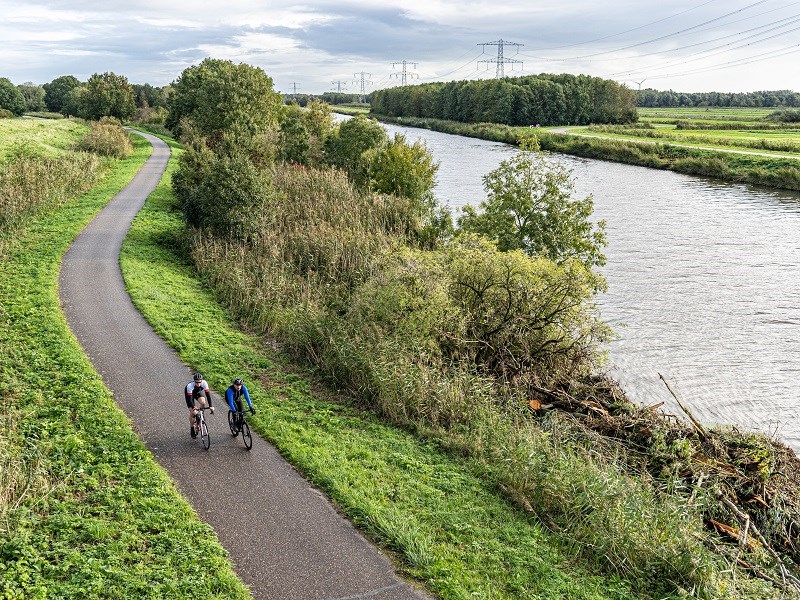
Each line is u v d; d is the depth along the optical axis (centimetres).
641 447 1883
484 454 1719
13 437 1538
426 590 1170
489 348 2342
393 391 1938
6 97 16025
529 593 1182
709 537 1447
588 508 1441
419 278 2350
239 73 6438
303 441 1691
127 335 2309
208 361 2147
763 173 7531
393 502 1436
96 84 10875
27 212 3806
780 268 4078
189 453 1608
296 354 2288
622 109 16750
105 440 1584
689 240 4788
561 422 1927
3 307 2397
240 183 3534
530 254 3506
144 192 4966
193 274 3178
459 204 5912
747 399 2436
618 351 2880
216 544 1234
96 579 1096
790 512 1602
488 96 16450
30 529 1219
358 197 4316
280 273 2930
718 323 3206
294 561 1228
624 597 1217
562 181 3584
